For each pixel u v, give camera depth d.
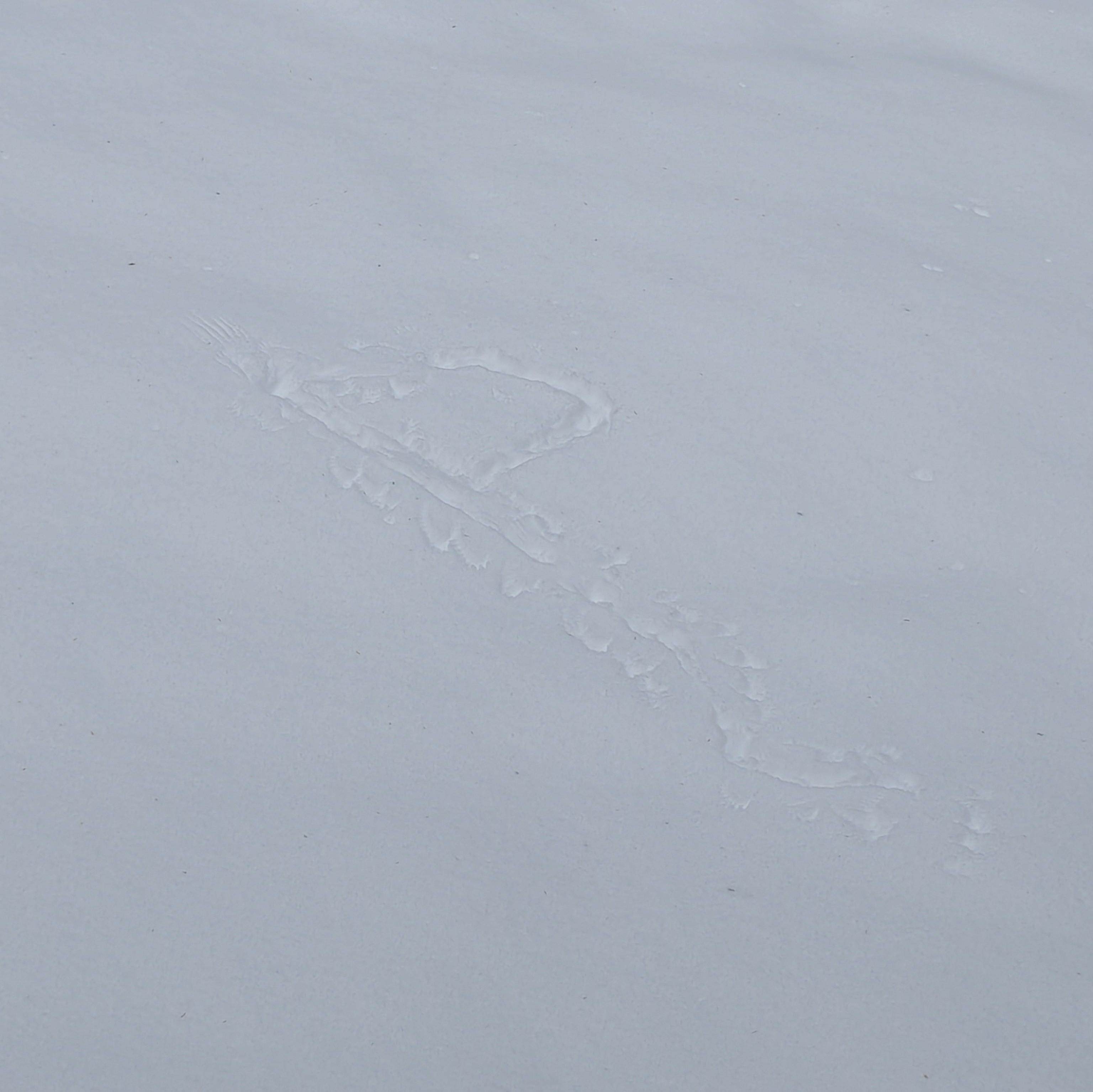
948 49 4.52
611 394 3.02
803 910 2.19
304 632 2.46
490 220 3.44
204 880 2.08
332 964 2.01
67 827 2.11
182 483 2.66
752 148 3.85
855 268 3.46
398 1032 1.95
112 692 2.30
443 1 4.29
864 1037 2.03
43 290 2.99
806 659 2.59
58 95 3.58
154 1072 1.86
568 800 2.30
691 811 2.32
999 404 3.15
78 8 3.95
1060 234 3.73
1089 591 2.79
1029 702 2.56
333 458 2.79
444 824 2.22
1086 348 3.34
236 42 3.94
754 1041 2.01
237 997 1.95
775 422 3.03
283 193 3.40
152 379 2.85
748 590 2.69
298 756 2.27
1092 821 2.39
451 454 2.85
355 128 3.67
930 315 3.35
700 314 3.25
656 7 4.46
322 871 2.12
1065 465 3.04
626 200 3.57
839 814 2.35
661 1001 2.04
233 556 2.56
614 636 2.58
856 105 4.13
